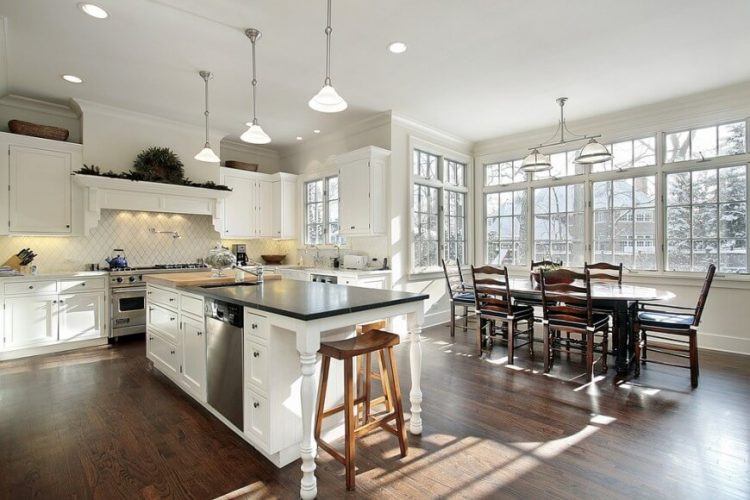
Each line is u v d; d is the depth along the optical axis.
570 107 4.62
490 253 6.11
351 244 5.50
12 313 3.88
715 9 2.69
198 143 5.34
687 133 4.36
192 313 2.79
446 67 3.58
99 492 1.84
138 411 2.71
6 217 4.00
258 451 2.21
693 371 3.14
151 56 3.35
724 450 2.17
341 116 4.96
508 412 2.68
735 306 4.05
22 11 2.67
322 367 2.15
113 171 4.61
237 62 3.47
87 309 4.33
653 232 4.57
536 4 2.64
